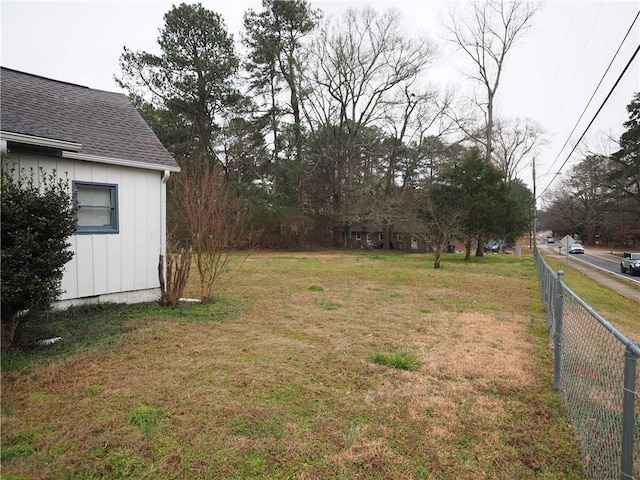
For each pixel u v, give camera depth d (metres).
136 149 7.59
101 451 2.72
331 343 5.37
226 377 4.08
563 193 62.91
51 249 4.54
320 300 8.55
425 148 32.41
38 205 4.43
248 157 29.16
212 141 27.91
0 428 2.96
